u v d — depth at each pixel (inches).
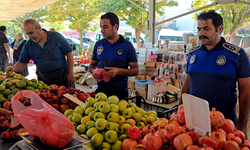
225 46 68.8
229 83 68.9
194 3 417.7
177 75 206.7
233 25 393.7
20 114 39.8
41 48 115.0
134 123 57.8
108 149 49.8
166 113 66.9
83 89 245.6
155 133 45.8
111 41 99.4
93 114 57.6
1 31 263.9
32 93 44.9
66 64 125.4
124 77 101.3
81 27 540.7
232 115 72.3
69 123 40.7
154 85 188.5
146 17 477.4
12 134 56.4
